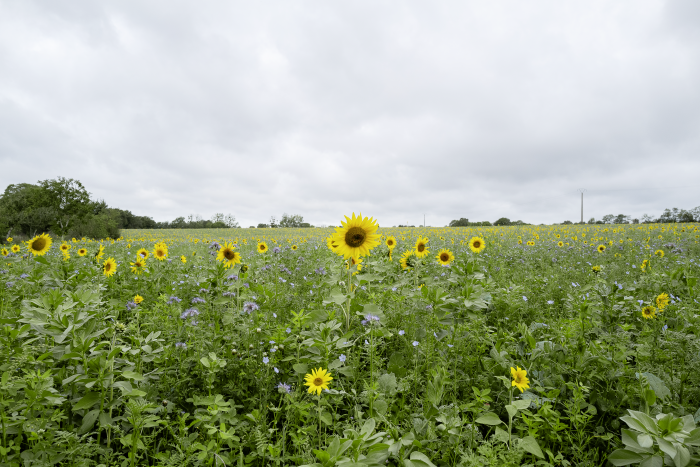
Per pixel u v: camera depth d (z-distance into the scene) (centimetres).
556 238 1872
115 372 259
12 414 228
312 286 575
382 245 693
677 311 420
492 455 199
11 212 4962
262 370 309
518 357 348
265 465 245
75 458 214
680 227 2680
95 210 6269
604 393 280
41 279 516
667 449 182
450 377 314
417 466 183
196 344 334
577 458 234
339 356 324
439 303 367
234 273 489
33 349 262
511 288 516
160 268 762
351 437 199
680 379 288
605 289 421
